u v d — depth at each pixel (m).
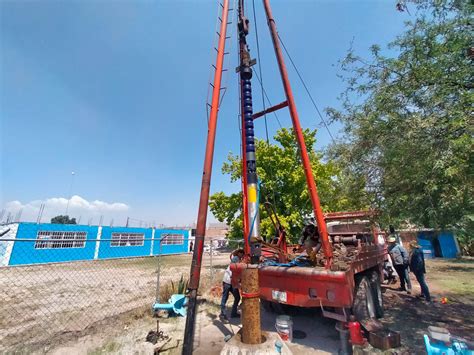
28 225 18.52
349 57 4.29
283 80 5.41
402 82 3.68
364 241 6.86
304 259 4.94
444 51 3.36
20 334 5.10
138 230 26.75
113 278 12.49
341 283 3.68
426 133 3.24
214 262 19.27
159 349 4.16
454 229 3.29
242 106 5.37
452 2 3.36
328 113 4.96
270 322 5.32
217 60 4.86
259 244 4.19
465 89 3.15
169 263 19.20
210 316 5.86
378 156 4.21
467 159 2.83
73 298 8.40
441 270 12.23
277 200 11.54
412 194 3.54
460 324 5.13
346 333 3.86
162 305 5.81
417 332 4.70
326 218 6.45
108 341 4.50
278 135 12.77
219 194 13.70
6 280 12.50
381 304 5.89
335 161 5.13
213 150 4.30
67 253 20.31
